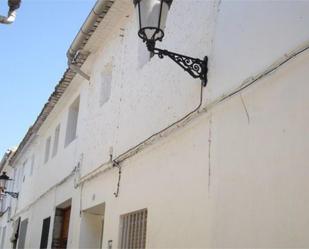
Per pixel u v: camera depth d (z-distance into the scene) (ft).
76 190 30.35
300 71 12.32
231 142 14.90
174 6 21.06
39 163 45.47
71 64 31.32
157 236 18.47
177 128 18.42
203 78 17.04
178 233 17.02
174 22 20.75
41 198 41.60
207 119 16.61
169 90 19.90
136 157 22.02
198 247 15.61
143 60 24.36
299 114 12.08
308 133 11.64
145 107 22.07
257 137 13.64
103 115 27.99
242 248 13.43
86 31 27.78
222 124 15.58
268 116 13.30
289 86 12.63
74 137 36.45
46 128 45.01
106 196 24.85
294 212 11.65
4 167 66.85
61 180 34.42
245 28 15.24
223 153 15.23
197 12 18.83
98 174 26.53
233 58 15.60
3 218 65.21
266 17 14.20
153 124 20.84
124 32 27.20
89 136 29.81
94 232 28.30
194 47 18.44
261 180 13.12
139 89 23.26
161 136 19.56
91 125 29.99
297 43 12.57
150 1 15.08
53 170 38.17
